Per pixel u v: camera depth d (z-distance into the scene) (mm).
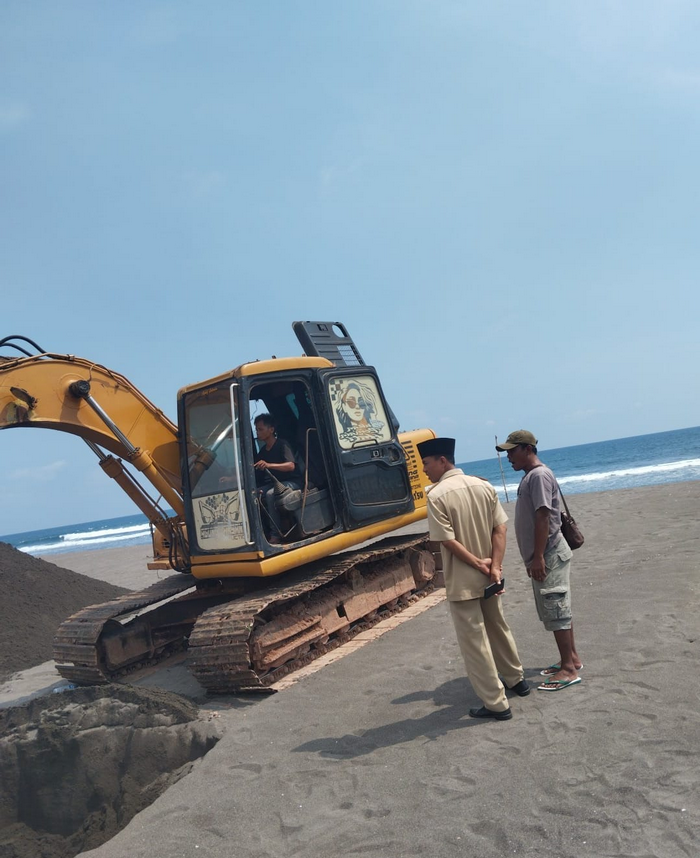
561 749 4168
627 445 106000
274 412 8250
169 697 6180
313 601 7285
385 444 8195
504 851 3312
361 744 4785
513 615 7336
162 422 7809
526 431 5297
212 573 7117
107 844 4109
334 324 8844
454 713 5016
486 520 4875
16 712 6602
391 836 3613
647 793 3553
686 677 4887
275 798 4258
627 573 8352
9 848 5793
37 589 12531
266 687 6234
